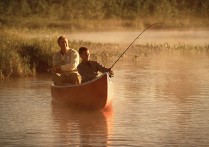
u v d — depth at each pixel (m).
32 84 34.25
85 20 98.56
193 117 25.17
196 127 23.44
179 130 22.94
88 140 21.61
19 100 29.20
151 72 39.25
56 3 106.62
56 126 23.80
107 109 27.03
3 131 22.98
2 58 37.59
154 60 46.97
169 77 36.72
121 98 29.61
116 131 22.89
